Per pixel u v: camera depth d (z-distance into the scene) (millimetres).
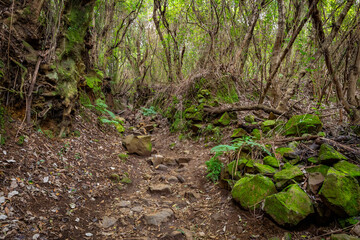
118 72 14688
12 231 2207
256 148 3836
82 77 6297
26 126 3732
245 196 2891
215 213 3014
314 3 3625
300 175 2801
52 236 2365
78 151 4230
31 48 4133
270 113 5410
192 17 8805
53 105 4305
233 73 7648
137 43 13219
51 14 4488
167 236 2652
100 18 10977
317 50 4402
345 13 3730
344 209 2207
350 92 4660
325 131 4043
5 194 2561
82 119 5566
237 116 6301
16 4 3967
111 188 3695
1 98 3494
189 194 3586
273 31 7586
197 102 7238
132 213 3107
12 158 3066
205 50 8758
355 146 3176
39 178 3092
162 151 6195
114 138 5969
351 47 4625
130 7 11570
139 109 10773
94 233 2635
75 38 5605
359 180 2449
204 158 4988
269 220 2582
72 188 3279
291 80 6027
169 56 9719
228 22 8023
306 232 2354
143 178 4363
